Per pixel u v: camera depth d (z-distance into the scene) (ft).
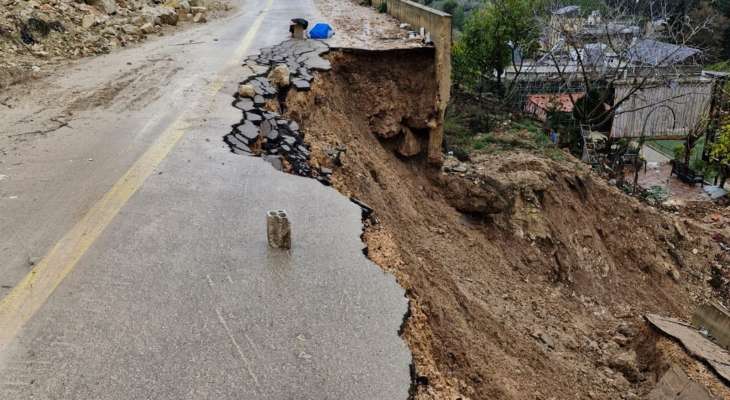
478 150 59.98
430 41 42.39
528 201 46.93
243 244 17.10
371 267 16.25
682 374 31.40
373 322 13.87
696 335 35.96
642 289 50.52
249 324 13.56
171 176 21.68
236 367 12.17
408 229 32.94
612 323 41.91
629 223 55.52
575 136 77.61
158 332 13.21
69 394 11.38
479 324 26.86
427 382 13.00
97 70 37.55
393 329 13.66
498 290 35.94
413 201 38.47
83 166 22.48
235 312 13.98
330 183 24.91
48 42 41.65
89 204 19.42
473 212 43.86
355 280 15.56
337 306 14.39
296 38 46.32
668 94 80.64
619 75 82.12
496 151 59.52
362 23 54.95
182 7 60.18
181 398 11.29
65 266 15.84
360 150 35.63
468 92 90.53
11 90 32.68
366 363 12.48
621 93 80.02
